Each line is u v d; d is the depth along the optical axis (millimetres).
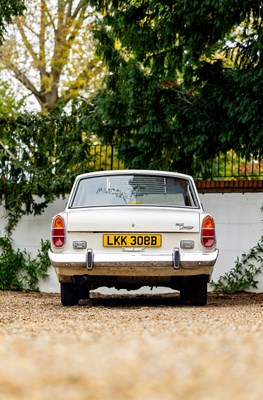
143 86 12344
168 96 12469
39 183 13836
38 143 14500
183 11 11273
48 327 5789
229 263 13023
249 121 11625
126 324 6160
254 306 9445
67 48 26000
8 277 14281
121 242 8891
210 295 12500
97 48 13531
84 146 13938
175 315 7539
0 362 2896
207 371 2637
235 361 2994
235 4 10750
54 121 14375
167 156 12828
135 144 12820
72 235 8977
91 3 13047
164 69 12688
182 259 8836
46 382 2312
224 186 13094
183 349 3512
